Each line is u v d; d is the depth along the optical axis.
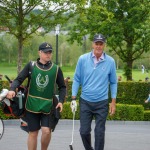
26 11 25.42
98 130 9.82
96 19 30.52
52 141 14.16
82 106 9.92
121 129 19.83
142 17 31.39
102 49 9.84
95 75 9.84
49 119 9.00
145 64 76.38
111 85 10.10
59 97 9.14
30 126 9.06
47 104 8.95
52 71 8.99
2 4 25.27
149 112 23.98
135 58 32.88
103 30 30.75
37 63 9.02
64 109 22.89
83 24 30.83
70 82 25.28
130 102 26.22
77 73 10.01
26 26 25.59
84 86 9.92
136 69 79.25
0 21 25.45
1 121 14.34
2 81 22.44
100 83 9.85
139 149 12.76
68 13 26.30
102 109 9.88
